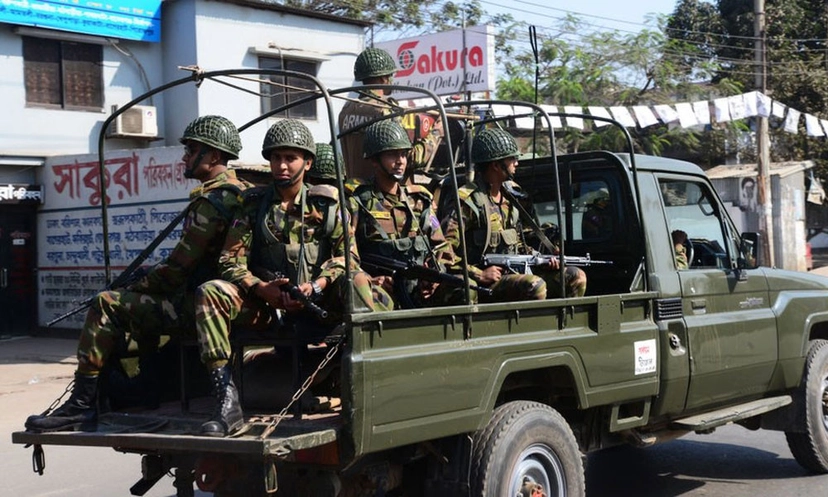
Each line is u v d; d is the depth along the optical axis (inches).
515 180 238.4
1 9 572.7
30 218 613.6
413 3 905.5
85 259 581.6
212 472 148.3
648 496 239.5
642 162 220.4
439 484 163.8
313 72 700.0
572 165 228.7
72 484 263.3
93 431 156.5
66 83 615.5
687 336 211.9
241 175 201.0
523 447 166.9
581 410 194.2
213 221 163.2
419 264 177.9
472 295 186.2
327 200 162.7
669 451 292.4
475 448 161.8
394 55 715.4
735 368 226.1
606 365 187.2
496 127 259.6
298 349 150.7
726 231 240.7
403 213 182.7
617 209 219.0
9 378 461.7
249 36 663.8
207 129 169.3
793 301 250.4
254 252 162.9
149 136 637.3
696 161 1042.7
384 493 171.8
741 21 1115.9
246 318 156.3
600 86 901.2
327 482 149.7
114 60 637.3
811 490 243.0
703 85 1002.1
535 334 172.9
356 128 187.6
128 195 547.5
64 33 606.5
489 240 195.9
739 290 233.0
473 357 157.5
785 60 1089.4
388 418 142.3
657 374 201.9
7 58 587.2
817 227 1208.8
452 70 683.4
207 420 151.4
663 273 211.0
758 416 258.4
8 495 251.9
